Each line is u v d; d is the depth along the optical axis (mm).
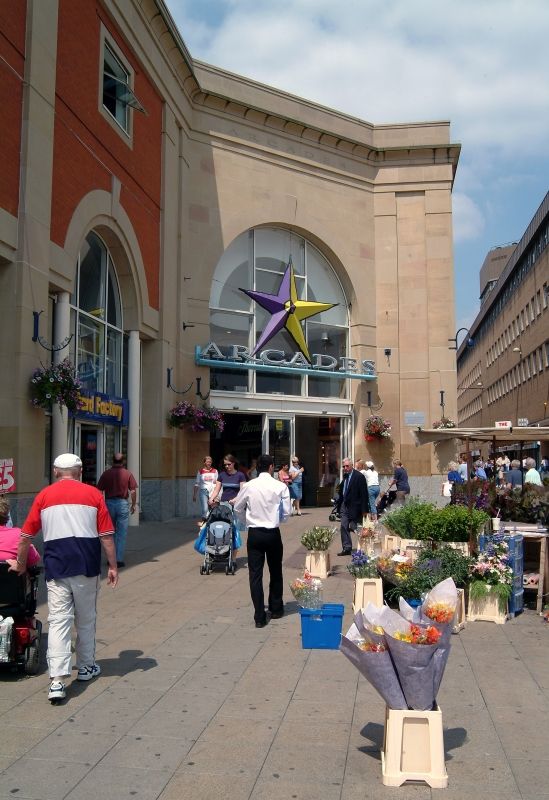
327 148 23516
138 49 16781
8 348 11375
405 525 9883
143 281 17188
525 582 8625
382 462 23641
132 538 14945
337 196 23688
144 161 17422
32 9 12008
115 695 5473
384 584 8539
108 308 16406
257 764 4289
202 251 20422
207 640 7090
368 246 24297
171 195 18969
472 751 4504
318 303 22422
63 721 4945
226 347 21219
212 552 10812
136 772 4168
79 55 13953
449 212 24531
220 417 19344
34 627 6254
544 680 5906
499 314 63312
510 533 8859
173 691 5570
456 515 9234
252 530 7852
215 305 21094
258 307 22016
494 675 6043
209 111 20969
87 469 15211
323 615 6801
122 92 16094
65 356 13453
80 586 5578
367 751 4484
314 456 24844
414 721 4117
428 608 4516
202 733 4746
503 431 9328
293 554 13180
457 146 24531
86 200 14148
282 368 21500
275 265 22672
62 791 3930
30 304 11727
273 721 4965
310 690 5609
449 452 23812
